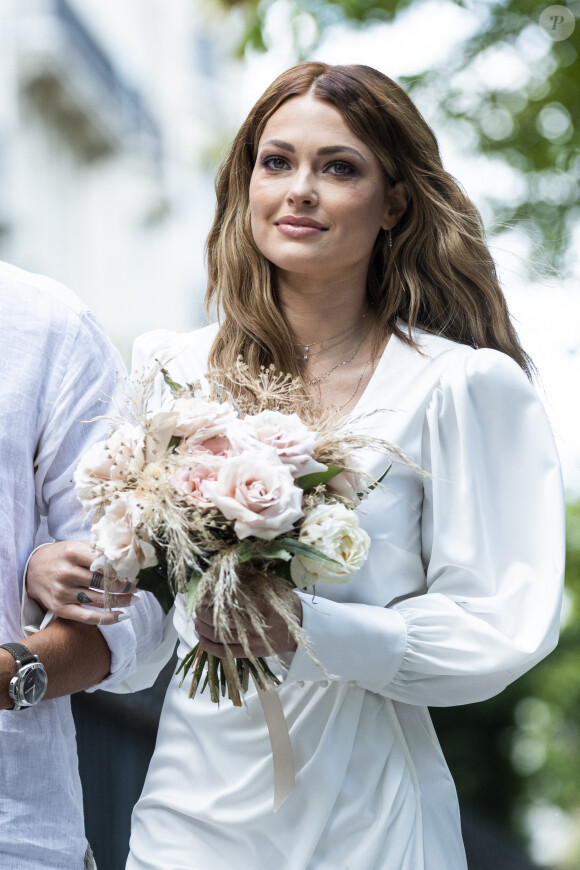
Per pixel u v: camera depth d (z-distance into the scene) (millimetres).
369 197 4512
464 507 4410
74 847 4406
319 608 4148
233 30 10734
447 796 4520
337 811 4281
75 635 4324
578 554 14336
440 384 4508
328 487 3945
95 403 4562
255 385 4223
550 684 15023
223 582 3623
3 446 4344
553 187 10320
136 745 8906
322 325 4668
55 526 4527
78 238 31125
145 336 4879
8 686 4168
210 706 4434
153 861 4371
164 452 3834
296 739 4297
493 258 4918
